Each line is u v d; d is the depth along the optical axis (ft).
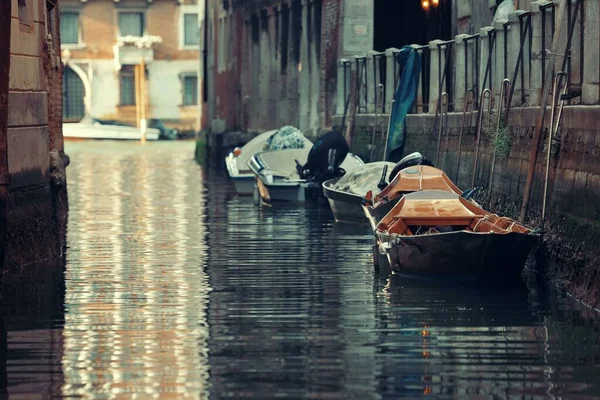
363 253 101.45
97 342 66.44
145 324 71.20
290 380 58.23
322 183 141.08
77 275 89.25
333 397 55.52
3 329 70.03
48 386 57.47
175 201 158.51
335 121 181.16
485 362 61.36
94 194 170.60
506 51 112.68
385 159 146.10
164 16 419.54
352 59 176.04
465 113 118.32
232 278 87.92
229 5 267.18
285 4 223.51
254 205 151.43
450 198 90.63
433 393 56.03
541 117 89.35
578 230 79.87
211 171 232.73
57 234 103.35
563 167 84.89
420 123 138.10
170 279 87.51
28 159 92.43
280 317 73.10
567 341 65.82
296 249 104.53
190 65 422.00
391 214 91.09
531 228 87.71
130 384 57.67
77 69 416.26
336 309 75.41
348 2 182.09
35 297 80.12
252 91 246.27
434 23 178.29
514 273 83.82
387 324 70.69
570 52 93.97
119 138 403.34
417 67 145.59
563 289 81.10
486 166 110.32
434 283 84.89
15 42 88.43
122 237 114.42
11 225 89.15
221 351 64.13
